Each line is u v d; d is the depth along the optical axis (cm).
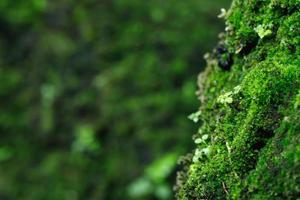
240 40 235
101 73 937
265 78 204
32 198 878
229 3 956
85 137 895
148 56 934
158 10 955
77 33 965
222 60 250
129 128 895
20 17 979
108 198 863
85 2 973
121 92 919
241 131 203
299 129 182
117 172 871
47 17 981
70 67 951
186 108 895
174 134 878
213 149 214
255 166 195
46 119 925
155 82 919
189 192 208
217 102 234
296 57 206
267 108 199
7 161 910
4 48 977
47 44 966
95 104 920
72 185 878
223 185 200
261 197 181
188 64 926
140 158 875
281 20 221
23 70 966
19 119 936
